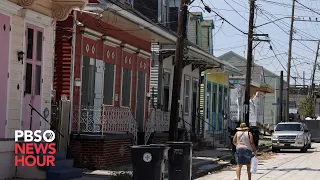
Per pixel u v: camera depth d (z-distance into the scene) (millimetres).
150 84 28734
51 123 18281
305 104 76250
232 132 27688
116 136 20375
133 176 13930
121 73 23922
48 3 17094
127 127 21969
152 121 25453
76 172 16422
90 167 19156
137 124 24688
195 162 24156
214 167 23172
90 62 21047
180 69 18984
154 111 25922
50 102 17469
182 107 32438
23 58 15797
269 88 63094
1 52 14828
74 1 17078
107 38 22031
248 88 31688
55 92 19594
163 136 26625
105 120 20031
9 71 15211
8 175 14922
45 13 16984
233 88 51594
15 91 15500
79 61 20141
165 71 30281
